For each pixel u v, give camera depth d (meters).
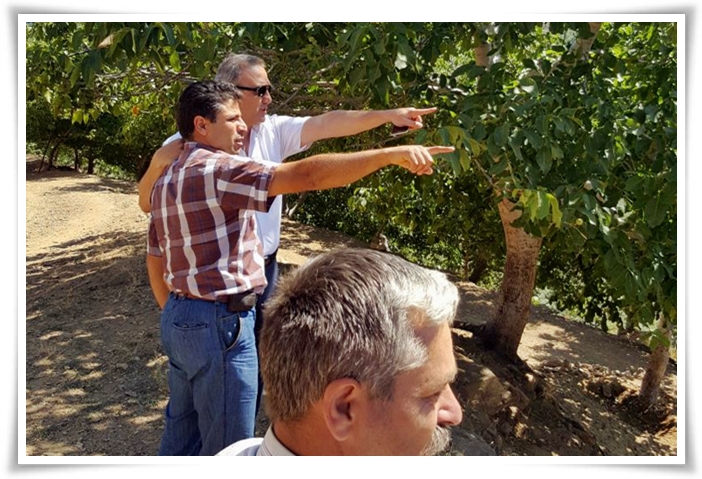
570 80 4.25
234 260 2.30
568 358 7.73
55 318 6.46
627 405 7.07
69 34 5.11
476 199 6.57
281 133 3.15
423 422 1.10
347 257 1.16
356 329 1.05
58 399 4.71
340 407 1.07
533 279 6.19
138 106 7.21
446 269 12.20
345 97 4.77
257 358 2.43
